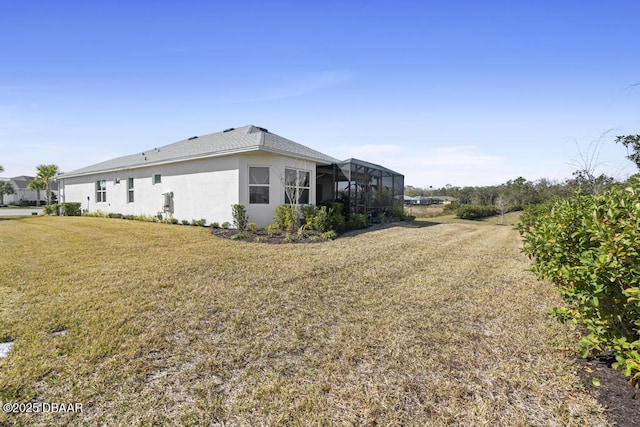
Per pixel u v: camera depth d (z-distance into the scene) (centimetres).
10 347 287
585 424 198
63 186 2220
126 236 959
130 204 1587
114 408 212
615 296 224
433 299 436
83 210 1975
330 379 247
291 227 1094
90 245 810
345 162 1380
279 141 1349
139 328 329
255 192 1174
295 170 1257
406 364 269
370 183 1639
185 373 253
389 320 362
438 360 276
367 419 204
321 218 1070
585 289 244
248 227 1089
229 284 490
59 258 657
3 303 395
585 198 334
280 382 242
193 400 221
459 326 348
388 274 564
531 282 524
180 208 1322
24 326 329
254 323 349
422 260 686
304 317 368
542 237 312
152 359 272
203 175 1234
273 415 207
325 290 470
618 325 237
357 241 947
